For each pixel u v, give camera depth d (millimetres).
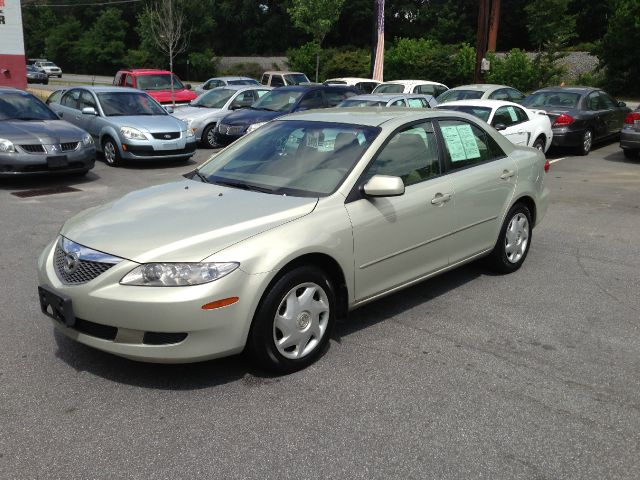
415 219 4402
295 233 3631
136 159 11711
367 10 63500
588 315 4719
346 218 3924
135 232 3584
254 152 4719
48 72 58625
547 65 32094
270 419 3242
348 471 2822
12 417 3244
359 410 3334
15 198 8883
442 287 5324
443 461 2898
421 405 3391
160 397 3459
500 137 5570
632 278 5609
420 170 4582
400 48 40281
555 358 3982
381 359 3943
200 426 3176
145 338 3342
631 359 3977
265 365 3621
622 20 34312
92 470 2822
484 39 23078
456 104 11617
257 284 3430
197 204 3941
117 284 3344
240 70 59688
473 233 5059
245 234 3521
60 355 3965
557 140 13453
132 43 78562
